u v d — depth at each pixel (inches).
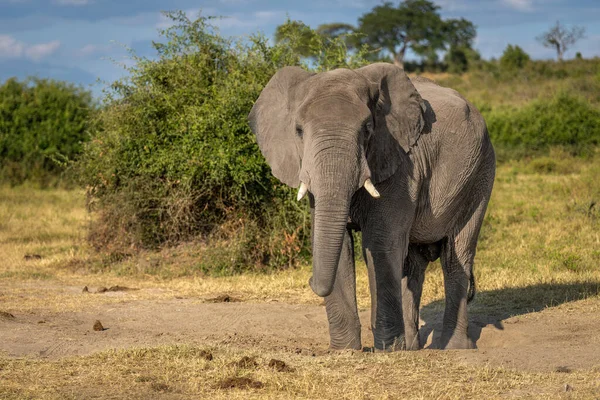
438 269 551.5
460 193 348.8
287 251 591.8
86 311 427.8
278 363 282.4
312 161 267.7
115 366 286.4
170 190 605.0
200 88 627.8
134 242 614.2
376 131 293.9
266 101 309.6
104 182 633.6
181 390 257.4
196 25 648.4
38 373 279.0
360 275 537.6
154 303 456.4
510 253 593.9
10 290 502.3
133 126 623.8
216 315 417.1
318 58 632.4
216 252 584.4
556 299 444.5
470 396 245.0
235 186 593.3
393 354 299.4
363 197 307.9
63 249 676.1
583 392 244.4
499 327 386.3
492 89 2442.2
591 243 615.2
